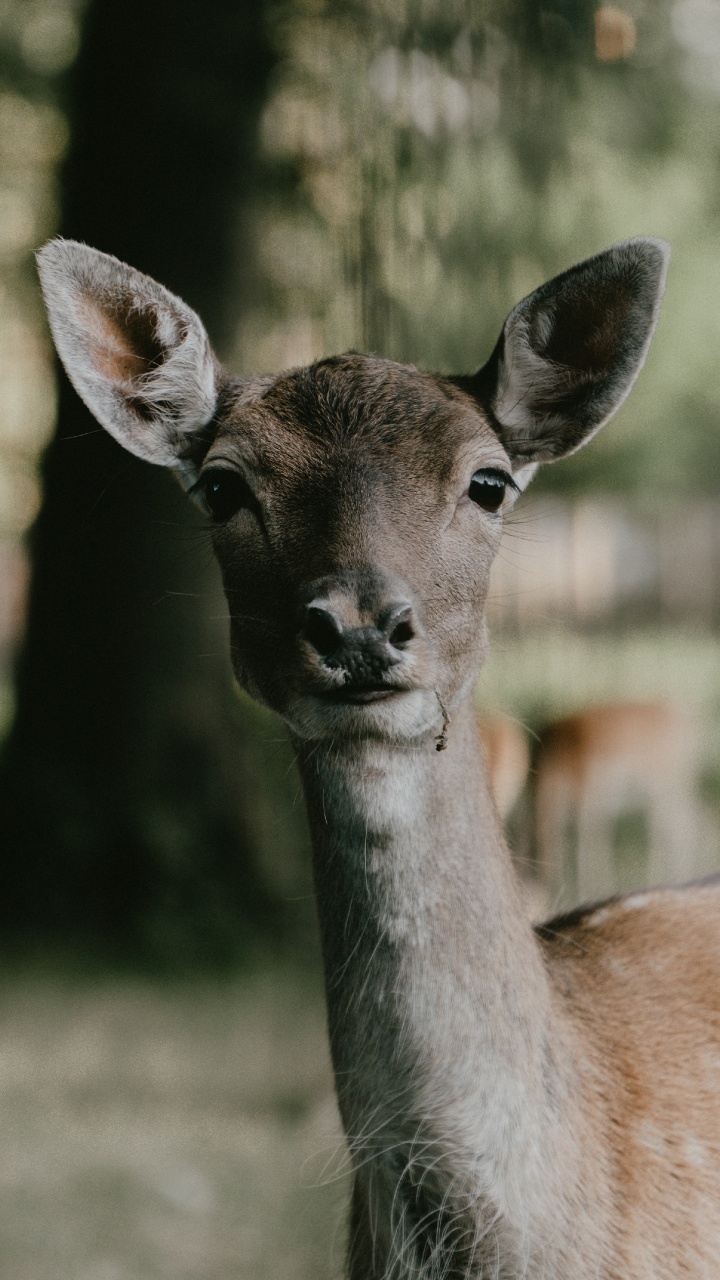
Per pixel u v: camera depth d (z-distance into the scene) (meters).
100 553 11.12
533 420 3.77
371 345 7.32
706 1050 3.64
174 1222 6.36
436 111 8.02
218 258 10.66
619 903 4.19
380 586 3.04
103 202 10.98
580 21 8.99
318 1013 9.53
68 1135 7.44
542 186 9.20
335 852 3.28
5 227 15.04
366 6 8.26
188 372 3.86
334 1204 5.55
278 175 10.38
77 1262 6.00
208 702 11.16
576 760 14.53
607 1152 3.32
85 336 3.82
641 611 31.27
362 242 7.51
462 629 3.32
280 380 3.64
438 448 3.36
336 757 3.21
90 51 11.23
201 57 10.59
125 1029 9.19
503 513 3.61
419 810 3.21
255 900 10.99
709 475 29.31
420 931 3.20
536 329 3.67
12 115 14.77
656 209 15.88
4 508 19.34
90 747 11.16
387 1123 3.21
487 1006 3.21
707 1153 3.44
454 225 8.03
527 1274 3.14
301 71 9.91
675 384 24.36
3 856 11.07
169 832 10.84
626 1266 3.22
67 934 10.74
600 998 3.67
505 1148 3.15
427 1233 3.21
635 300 3.66
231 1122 7.57
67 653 11.27
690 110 11.16
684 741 15.27
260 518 3.35
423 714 3.12
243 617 3.37
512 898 3.36
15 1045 8.91
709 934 4.04
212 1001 9.80
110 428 3.88
